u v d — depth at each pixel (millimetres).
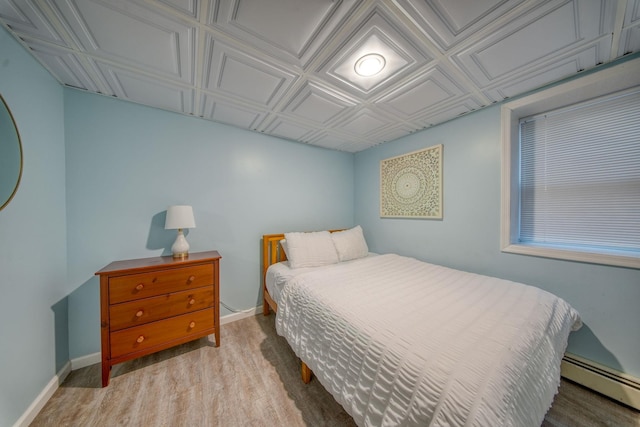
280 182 2611
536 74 1423
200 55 1245
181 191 1997
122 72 1393
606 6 954
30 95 1215
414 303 1271
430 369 773
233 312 2309
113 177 1710
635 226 1396
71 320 1566
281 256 2584
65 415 1201
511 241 1802
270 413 1229
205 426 1152
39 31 1063
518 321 1041
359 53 1221
